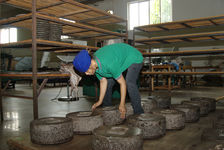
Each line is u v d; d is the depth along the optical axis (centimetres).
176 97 495
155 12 980
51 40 281
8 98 527
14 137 195
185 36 427
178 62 724
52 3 320
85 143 177
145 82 747
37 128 173
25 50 1235
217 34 395
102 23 464
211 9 848
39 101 466
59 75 288
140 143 151
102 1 1114
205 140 158
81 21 437
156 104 291
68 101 461
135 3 1025
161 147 166
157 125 184
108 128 166
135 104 223
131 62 214
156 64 686
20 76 272
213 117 270
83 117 198
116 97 484
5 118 299
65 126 178
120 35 409
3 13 1119
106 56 187
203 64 862
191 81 815
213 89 689
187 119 238
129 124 192
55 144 173
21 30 1324
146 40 480
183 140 182
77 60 172
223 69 820
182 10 909
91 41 1045
